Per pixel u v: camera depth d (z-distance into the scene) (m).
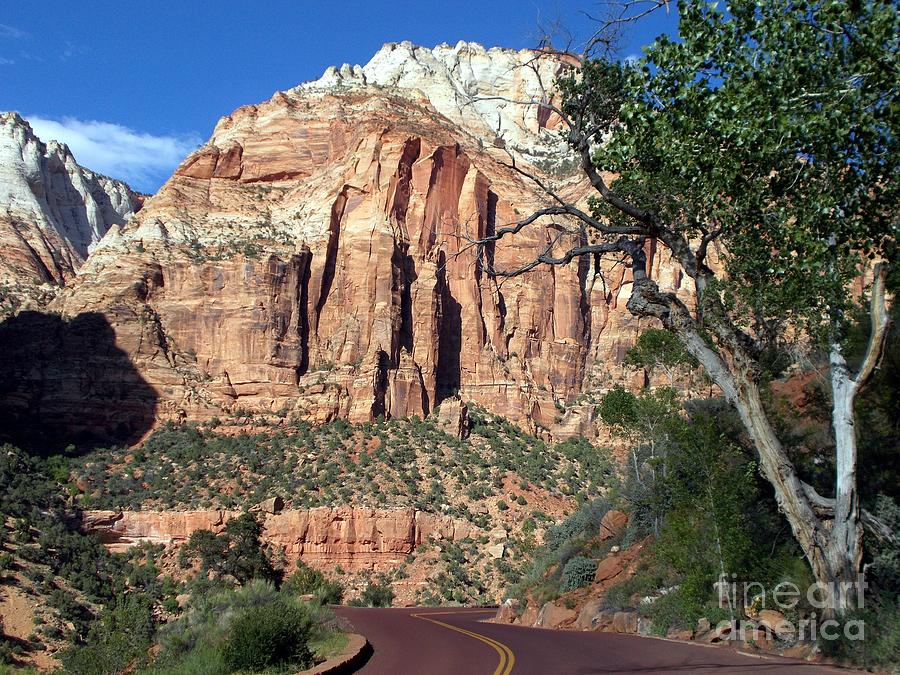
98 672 34.81
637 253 21.47
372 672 21.89
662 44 19.23
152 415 103.75
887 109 17.92
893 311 27.86
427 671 21.38
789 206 19.95
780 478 19.55
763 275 21.83
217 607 35.03
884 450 26.70
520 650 25.33
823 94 17.86
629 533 43.72
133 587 72.88
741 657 21.77
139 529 83.94
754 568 28.11
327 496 88.50
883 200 19.02
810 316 21.73
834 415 20.44
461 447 101.00
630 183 21.30
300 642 23.66
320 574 79.12
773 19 18.41
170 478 91.50
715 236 20.88
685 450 31.20
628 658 22.44
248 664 23.02
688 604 28.55
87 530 81.81
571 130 21.88
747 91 18.34
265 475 92.25
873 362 20.12
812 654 20.52
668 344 48.16
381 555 84.81
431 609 59.78
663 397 45.34
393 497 89.31
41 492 82.94
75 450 97.62
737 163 19.27
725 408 39.31
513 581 80.69
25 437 98.31
